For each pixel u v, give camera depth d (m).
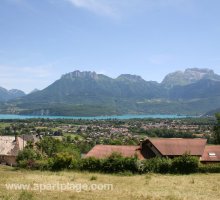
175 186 37.75
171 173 50.28
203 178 45.06
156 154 63.09
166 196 31.11
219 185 39.09
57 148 95.06
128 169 49.72
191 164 50.88
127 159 50.09
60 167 53.56
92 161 51.69
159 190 34.69
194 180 42.97
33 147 93.94
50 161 54.81
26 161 57.06
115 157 50.84
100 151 63.16
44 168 54.69
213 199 30.56
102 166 50.66
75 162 53.47
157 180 42.28
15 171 52.31
